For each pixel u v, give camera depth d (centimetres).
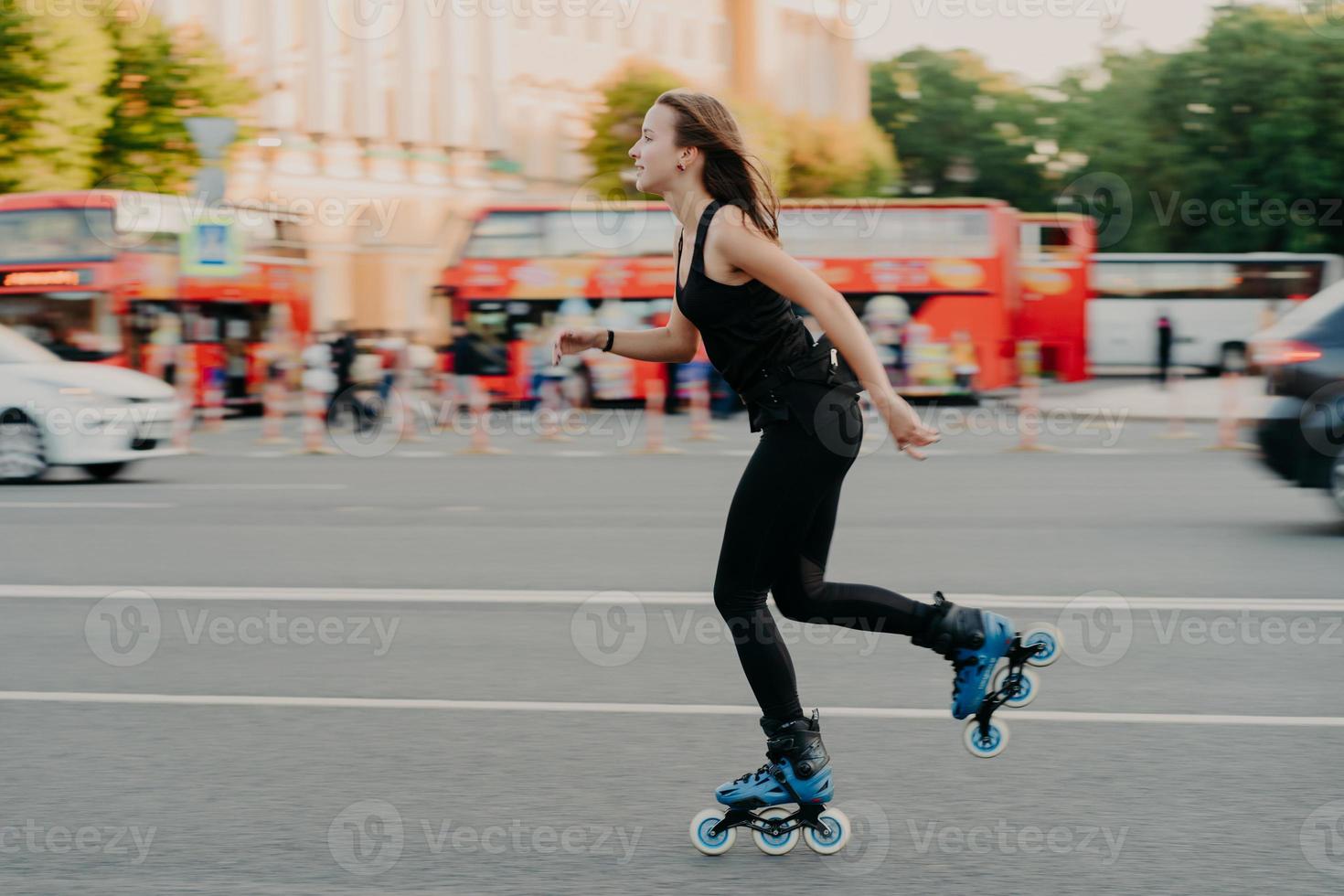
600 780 432
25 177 2744
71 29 2778
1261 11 4419
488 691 545
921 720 498
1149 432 2208
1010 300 2748
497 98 4944
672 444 2023
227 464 1708
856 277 2734
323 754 461
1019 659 379
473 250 2680
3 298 2434
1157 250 4528
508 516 1124
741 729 489
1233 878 349
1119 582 787
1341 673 567
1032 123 7362
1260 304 4119
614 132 4478
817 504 359
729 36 6356
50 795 420
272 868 360
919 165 7475
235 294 2736
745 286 347
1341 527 1027
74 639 643
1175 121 4450
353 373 2278
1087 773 435
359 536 1001
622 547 941
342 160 4356
